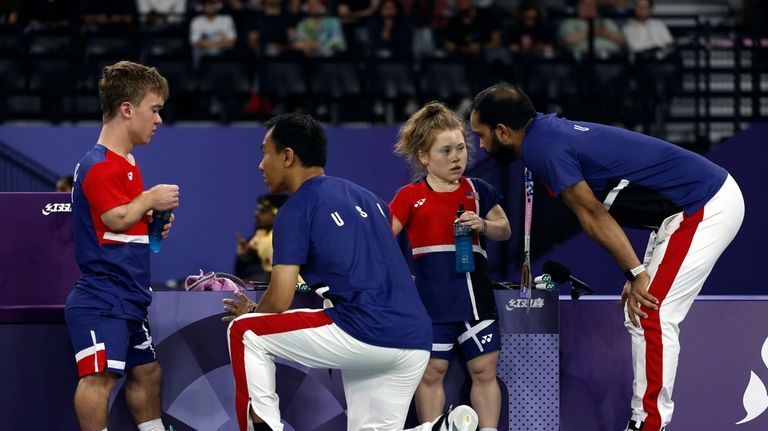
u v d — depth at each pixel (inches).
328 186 540.1
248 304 583.5
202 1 1610.5
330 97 1429.6
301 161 545.3
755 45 1434.5
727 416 633.0
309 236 526.0
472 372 602.9
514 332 620.4
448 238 596.1
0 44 1481.3
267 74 1448.1
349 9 1616.6
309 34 1537.9
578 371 633.0
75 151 1337.4
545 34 1537.9
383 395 534.0
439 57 1469.0
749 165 1295.5
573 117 1413.6
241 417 529.0
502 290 620.4
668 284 555.5
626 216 575.8
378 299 518.0
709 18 1758.1
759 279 1262.3
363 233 529.3
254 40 1525.6
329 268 523.5
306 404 612.1
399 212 599.8
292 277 520.7
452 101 1453.0
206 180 1338.6
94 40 1499.8
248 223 1339.8
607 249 559.8
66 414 598.9
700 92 1406.3
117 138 559.5
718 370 634.2
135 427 601.9
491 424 598.9
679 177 559.8
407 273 538.6
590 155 557.9
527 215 603.2
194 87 1446.9
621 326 634.2
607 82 1443.2
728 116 1408.7
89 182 542.0
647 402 558.3
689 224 558.9
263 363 526.0
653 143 565.3
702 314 636.7
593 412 632.4
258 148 1347.2
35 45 1488.7
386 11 1539.1
